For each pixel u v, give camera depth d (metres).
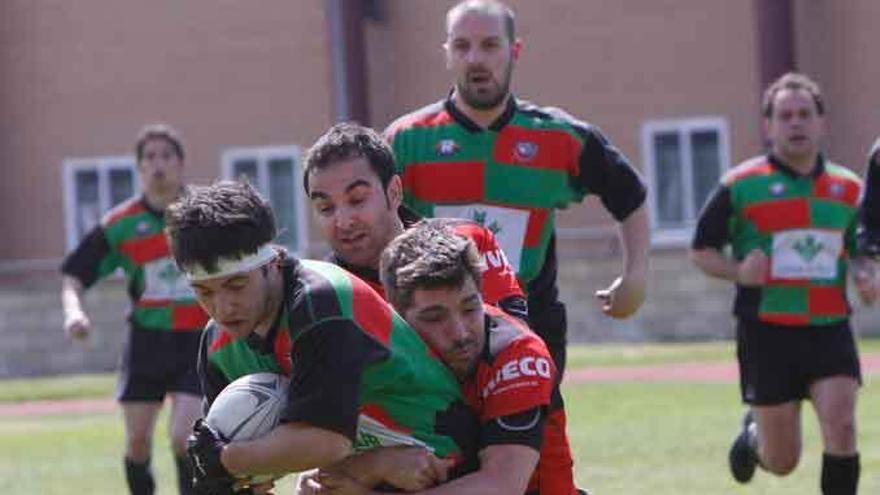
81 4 106.06
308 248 103.69
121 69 105.88
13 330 100.88
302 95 103.31
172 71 105.31
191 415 36.41
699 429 50.44
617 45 98.88
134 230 37.78
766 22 93.38
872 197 32.78
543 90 99.94
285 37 103.44
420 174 25.61
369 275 19.66
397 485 17.72
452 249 17.64
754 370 33.53
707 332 93.38
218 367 18.69
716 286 93.19
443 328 17.73
